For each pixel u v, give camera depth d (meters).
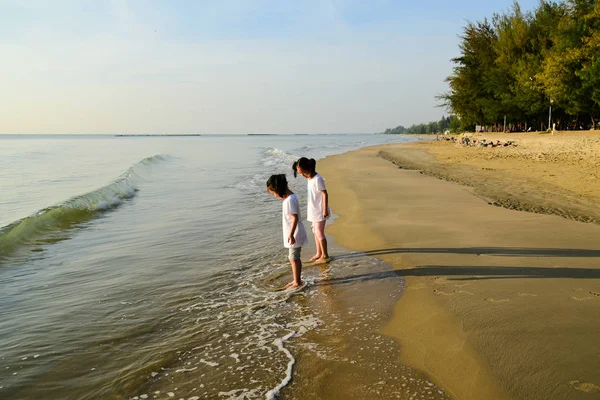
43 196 12.58
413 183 14.51
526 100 45.12
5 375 3.25
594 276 4.88
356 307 4.38
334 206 10.59
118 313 4.43
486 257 5.79
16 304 4.71
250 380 3.09
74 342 3.80
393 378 3.01
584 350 3.20
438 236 7.05
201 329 4.01
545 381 2.84
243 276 5.58
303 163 6.05
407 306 4.30
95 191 11.45
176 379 3.15
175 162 27.31
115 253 6.75
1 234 7.17
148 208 10.77
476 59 55.56
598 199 10.38
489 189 12.66
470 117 59.44
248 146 60.94
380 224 8.16
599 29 35.41
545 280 4.80
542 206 9.74
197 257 6.48
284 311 4.37
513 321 3.76
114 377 3.20
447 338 3.54
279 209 10.49
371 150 39.50
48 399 2.94
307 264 6.00
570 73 37.62
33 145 64.88
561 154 22.73
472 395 2.75
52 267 6.06
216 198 12.30
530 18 48.16
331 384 2.97
